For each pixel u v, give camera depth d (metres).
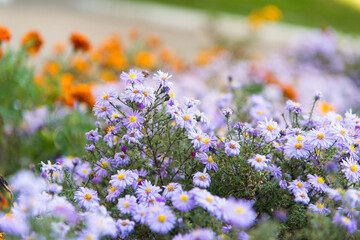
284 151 2.07
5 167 3.22
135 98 1.90
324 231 1.71
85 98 2.94
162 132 2.12
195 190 1.73
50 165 2.05
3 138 3.57
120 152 2.14
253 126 2.76
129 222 1.72
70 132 3.52
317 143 2.00
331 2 17.38
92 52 5.39
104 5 12.12
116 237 1.78
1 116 3.52
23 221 1.61
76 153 3.00
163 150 2.20
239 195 2.03
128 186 1.96
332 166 2.03
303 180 2.11
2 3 10.35
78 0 12.14
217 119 2.87
